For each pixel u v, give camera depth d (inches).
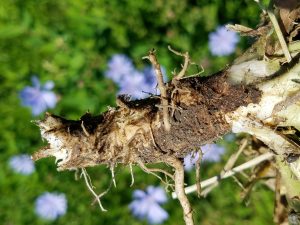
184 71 14.9
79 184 24.2
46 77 25.5
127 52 25.5
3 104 25.3
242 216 23.9
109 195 24.1
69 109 24.8
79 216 23.9
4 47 26.3
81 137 14.9
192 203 24.0
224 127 15.1
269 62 14.7
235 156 19.8
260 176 20.8
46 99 24.7
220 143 23.3
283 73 14.5
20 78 25.7
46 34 26.2
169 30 25.8
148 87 23.3
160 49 25.2
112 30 25.9
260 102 14.7
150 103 15.3
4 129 24.8
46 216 23.9
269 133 15.2
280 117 14.8
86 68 25.4
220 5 26.0
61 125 14.9
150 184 24.1
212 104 14.8
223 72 15.1
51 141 14.9
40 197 23.9
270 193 23.8
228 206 24.0
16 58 26.1
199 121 14.9
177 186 15.9
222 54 24.6
